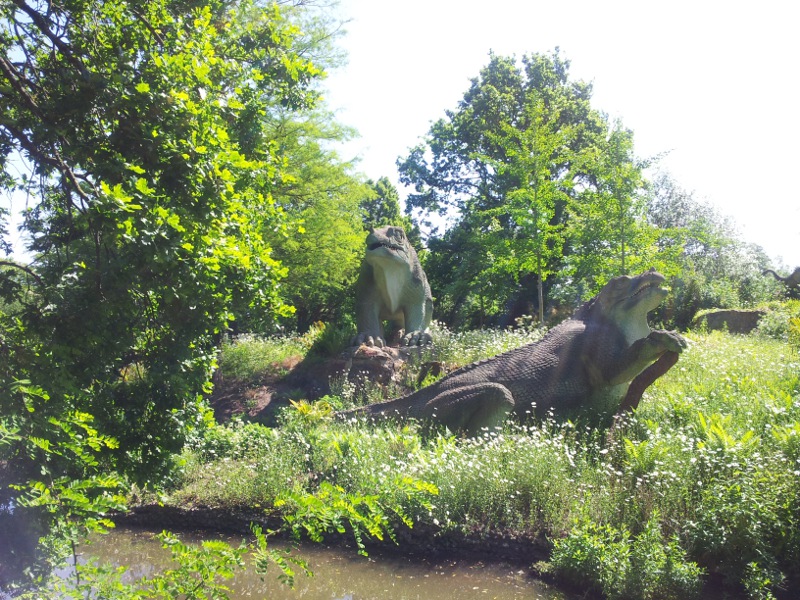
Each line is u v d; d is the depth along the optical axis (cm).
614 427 888
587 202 2081
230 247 563
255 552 387
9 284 520
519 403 1009
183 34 643
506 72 3350
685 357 1272
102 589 390
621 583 624
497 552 732
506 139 2089
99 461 537
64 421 436
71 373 516
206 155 550
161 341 574
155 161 538
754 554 642
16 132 548
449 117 3512
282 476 883
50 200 625
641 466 781
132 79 563
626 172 1958
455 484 793
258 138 677
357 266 2433
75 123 543
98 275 507
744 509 650
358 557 762
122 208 472
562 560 672
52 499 384
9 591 461
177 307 567
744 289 2609
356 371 1408
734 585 639
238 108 626
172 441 579
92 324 500
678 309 2194
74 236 589
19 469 478
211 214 545
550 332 1080
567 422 928
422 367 1378
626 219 1983
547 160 2056
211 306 568
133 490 926
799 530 649
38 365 487
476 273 2877
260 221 667
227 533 848
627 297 1021
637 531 708
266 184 672
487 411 973
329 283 2264
